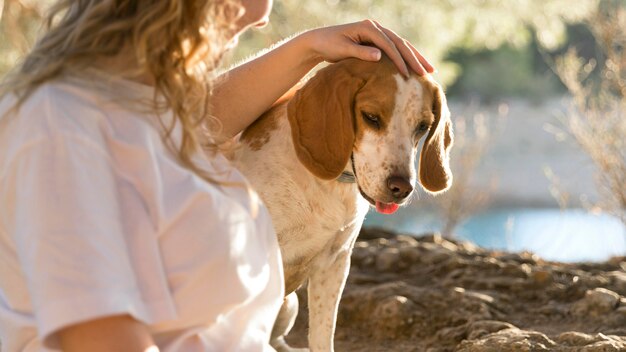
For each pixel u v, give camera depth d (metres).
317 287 2.89
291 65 2.41
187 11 1.51
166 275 1.43
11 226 1.39
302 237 2.71
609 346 2.97
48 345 1.32
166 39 1.49
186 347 1.48
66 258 1.28
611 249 6.89
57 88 1.40
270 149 2.71
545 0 11.86
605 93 6.65
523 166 19.38
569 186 15.20
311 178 2.66
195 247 1.45
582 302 3.66
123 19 1.49
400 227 10.96
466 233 13.93
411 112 2.57
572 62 7.07
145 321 1.35
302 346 3.70
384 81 2.56
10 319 1.47
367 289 3.83
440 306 3.68
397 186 2.51
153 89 1.50
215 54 1.61
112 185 1.37
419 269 4.29
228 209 1.50
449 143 2.90
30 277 1.29
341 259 2.88
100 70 1.46
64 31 1.50
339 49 2.42
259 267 1.57
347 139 2.57
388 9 11.31
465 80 27.83
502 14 11.84
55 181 1.32
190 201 1.45
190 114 1.54
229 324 1.55
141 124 1.44
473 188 9.38
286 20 10.57
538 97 26.50
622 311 3.54
